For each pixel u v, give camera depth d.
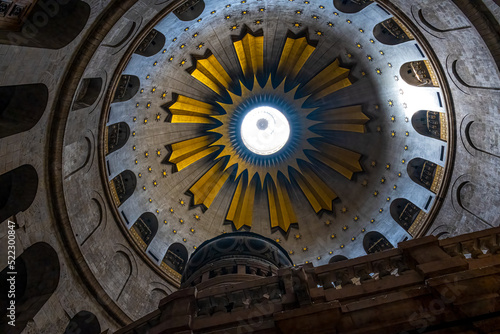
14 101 11.49
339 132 23.16
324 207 23.30
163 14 14.53
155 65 18.19
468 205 15.89
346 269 7.00
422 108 17.94
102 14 12.08
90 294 14.59
